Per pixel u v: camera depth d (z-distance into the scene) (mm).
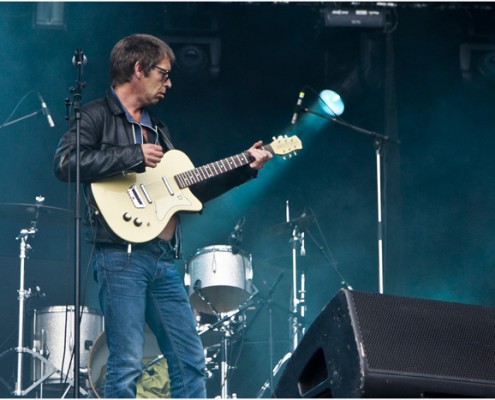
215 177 5180
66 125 10781
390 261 11023
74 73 10812
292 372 3789
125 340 4680
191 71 10664
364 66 10742
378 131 11336
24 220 8867
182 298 4914
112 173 4793
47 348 8414
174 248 4980
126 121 5051
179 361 4867
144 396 7809
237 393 10031
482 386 3439
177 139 11273
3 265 10211
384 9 10227
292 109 11383
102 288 4762
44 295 8883
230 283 8492
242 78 11367
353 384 3389
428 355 3459
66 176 4844
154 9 10820
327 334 3564
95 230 4824
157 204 4902
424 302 3584
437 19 11000
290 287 10680
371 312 3490
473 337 3537
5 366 9695
